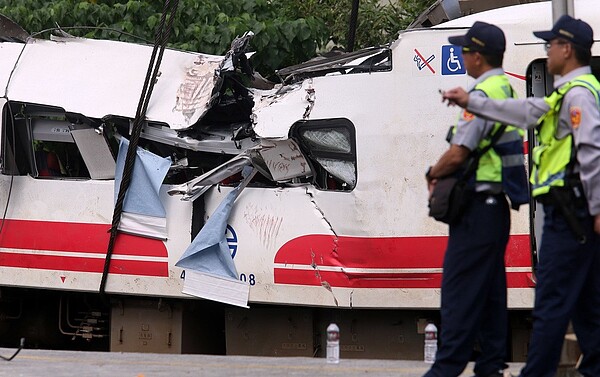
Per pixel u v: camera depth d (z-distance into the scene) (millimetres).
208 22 44438
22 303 36906
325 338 33438
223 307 35562
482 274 20453
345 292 31953
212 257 33312
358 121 31859
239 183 33625
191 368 26344
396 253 31469
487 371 21953
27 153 35281
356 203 31734
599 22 30953
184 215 33562
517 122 19578
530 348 20562
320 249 32219
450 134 20938
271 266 32750
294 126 32688
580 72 20078
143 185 33938
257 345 34219
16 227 35031
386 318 32719
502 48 20578
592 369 21234
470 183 20344
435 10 37625
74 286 34469
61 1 44250
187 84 34781
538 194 20297
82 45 36250
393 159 31484
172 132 34406
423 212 31203
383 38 49750
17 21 44250
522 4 33531
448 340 20641
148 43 42406
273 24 44438
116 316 35250
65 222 34594
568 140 19906
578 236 19797
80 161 35938
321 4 49719
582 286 20203
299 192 32562
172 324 34750
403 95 31438
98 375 25344
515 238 30750
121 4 44812
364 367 26578
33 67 35625
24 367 26625
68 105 34531
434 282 31219
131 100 34562
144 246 33844
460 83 30984
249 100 34281
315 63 33812
